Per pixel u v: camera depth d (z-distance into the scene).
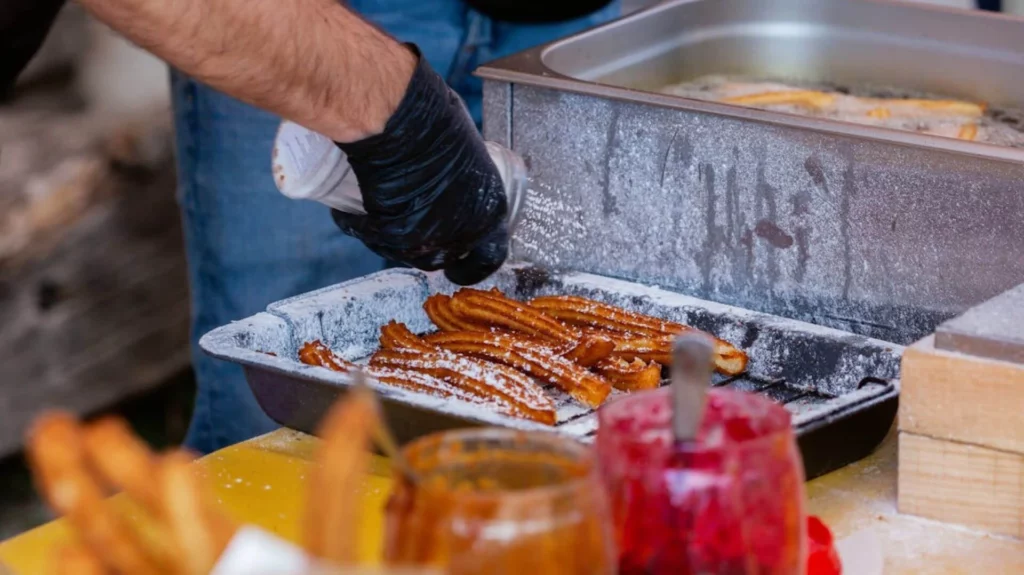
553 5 1.88
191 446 2.05
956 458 0.98
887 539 0.97
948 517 0.99
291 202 1.92
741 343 1.28
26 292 2.48
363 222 1.22
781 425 0.69
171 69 1.92
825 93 1.76
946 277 1.24
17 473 2.55
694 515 0.66
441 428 1.02
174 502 0.59
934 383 0.97
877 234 1.26
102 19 0.98
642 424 0.71
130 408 2.80
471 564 0.59
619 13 2.09
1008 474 0.96
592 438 0.98
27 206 2.46
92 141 2.55
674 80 1.82
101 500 0.60
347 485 0.58
